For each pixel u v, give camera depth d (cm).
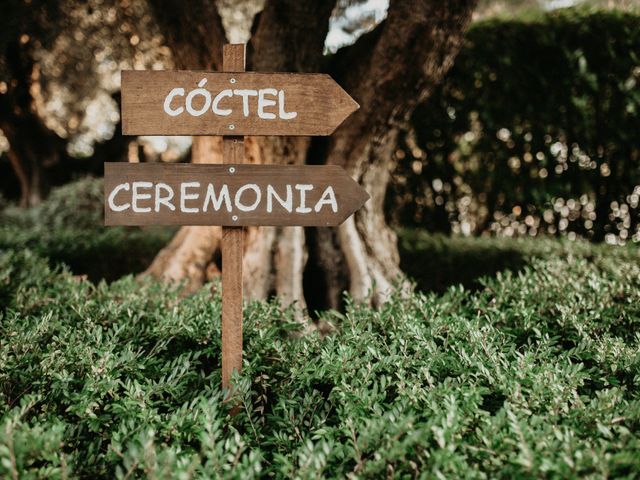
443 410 182
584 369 237
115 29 723
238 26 798
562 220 601
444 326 256
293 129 217
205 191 214
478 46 576
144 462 156
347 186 218
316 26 379
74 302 296
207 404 180
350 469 174
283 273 395
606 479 151
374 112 377
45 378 211
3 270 351
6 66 841
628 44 554
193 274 440
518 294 298
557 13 578
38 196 1019
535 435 165
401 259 545
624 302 305
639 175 576
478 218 621
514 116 584
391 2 346
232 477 154
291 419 199
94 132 1288
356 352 229
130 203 212
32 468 170
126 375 221
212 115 214
